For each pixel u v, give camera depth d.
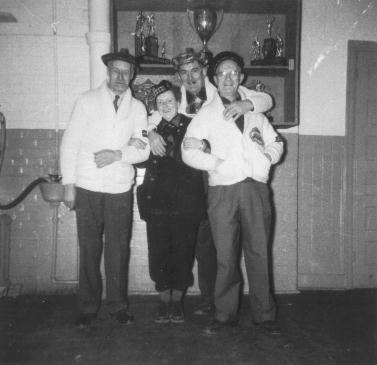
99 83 3.16
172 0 3.19
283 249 3.48
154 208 2.60
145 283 3.40
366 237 3.70
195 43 3.46
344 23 3.59
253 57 3.39
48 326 2.69
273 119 3.43
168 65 3.16
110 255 2.70
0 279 3.30
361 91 3.64
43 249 3.42
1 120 3.34
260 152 2.50
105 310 2.97
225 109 2.49
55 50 3.38
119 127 2.64
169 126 2.67
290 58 3.31
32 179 3.41
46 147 3.41
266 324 2.58
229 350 2.35
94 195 2.62
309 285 3.64
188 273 2.69
